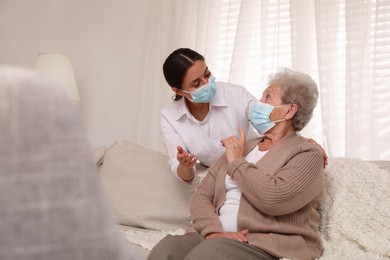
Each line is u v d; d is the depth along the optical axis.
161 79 2.96
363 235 1.61
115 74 3.30
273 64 2.52
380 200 1.66
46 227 0.46
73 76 3.11
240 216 1.55
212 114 2.04
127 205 2.20
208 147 2.04
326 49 2.33
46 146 0.45
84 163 0.47
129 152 2.38
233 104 2.03
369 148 2.25
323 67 2.32
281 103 1.65
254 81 2.60
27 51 3.70
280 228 1.50
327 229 1.70
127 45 3.26
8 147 0.44
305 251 1.48
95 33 3.41
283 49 2.53
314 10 2.44
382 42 2.24
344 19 2.38
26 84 0.45
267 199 1.46
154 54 3.02
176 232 2.01
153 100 2.99
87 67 3.43
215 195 1.72
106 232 0.49
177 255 1.41
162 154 2.36
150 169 2.26
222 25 2.76
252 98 2.04
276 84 1.68
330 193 1.75
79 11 3.50
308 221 1.58
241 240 1.45
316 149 1.54
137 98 3.19
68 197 0.47
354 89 2.25
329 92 2.32
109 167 2.36
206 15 2.79
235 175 1.55
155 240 1.85
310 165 1.50
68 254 0.47
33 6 3.69
